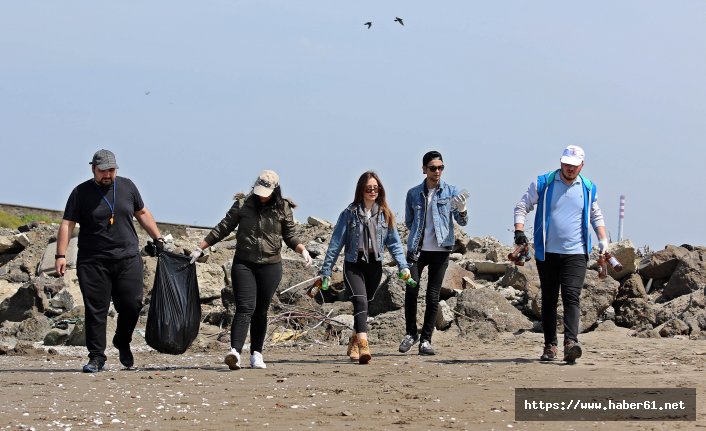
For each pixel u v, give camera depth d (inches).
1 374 694.5
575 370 689.0
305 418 499.5
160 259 729.6
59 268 695.1
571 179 733.9
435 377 658.2
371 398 564.7
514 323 943.0
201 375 679.1
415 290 817.5
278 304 1013.8
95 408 534.0
